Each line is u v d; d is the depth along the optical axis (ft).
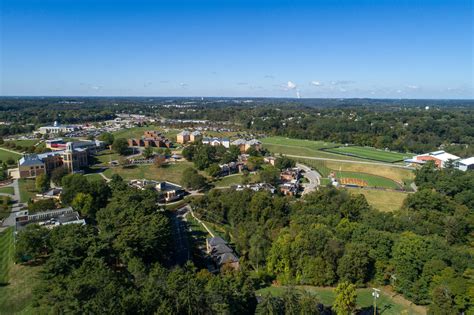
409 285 399.24
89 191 632.38
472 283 347.77
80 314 261.85
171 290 308.19
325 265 431.84
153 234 441.27
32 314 303.07
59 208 610.24
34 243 415.03
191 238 585.63
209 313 304.71
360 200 625.82
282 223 577.02
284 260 444.14
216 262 494.59
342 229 482.69
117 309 268.21
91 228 439.22
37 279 378.12
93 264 343.87
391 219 551.18
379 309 381.81
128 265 378.32
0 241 495.41
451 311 337.31
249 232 554.87
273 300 323.16
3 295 358.84
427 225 541.75
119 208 533.55
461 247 510.17
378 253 434.71
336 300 348.79
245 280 368.07
